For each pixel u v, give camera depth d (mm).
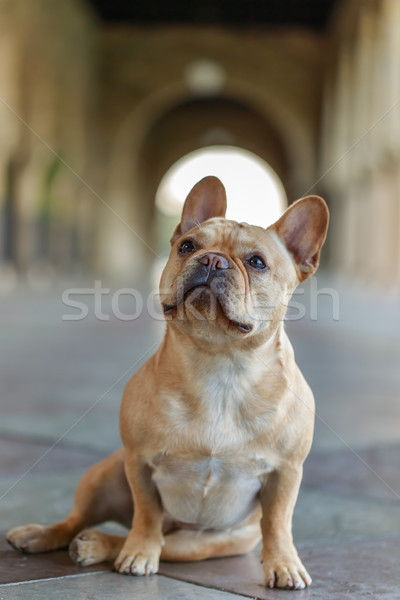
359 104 32562
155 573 2992
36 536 3215
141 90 41344
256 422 2900
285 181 54719
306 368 8984
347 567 3105
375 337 12742
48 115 32125
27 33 28531
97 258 41344
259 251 3016
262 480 3016
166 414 2912
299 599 2744
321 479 4484
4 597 2652
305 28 40906
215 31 41000
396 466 4777
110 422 5883
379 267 29578
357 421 6078
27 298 21250
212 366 2893
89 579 2873
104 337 12352
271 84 41500
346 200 36562
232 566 3154
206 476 2969
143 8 39094
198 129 54500
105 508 3369
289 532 3020
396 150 26828
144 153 52906
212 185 3373
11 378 8031
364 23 31203
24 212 29875
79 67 37250
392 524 3686
